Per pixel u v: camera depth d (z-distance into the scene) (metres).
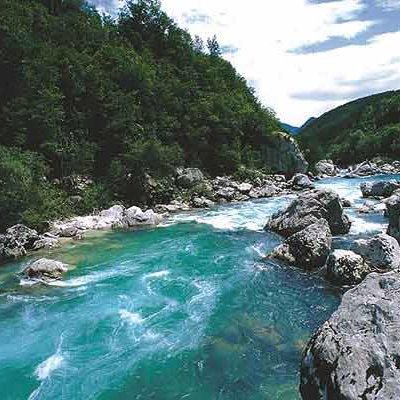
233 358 14.78
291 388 12.96
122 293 20.86
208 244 28.83
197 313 18.27
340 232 29.44
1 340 16.81
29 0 68.12
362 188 47.50
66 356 15.43
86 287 21.92
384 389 8.83
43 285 22.52
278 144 71.25
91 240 31.48
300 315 17.75
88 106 51.16
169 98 60.88
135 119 52.88
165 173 48.31
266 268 23.30
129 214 37.06
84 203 41.38
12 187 32.09
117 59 58.09
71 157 44.12
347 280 20.20
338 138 160.00
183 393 13.09
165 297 20.09
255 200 49.47
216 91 74.75
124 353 15.41
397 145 110.56
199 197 47.91
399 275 11.84
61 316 18.67
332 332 10.50
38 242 29.97
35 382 13.95
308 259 22.77
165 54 77.31
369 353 9.51
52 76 47.97
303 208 29.67
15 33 46.03
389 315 10.20
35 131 43.50
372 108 157.00
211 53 91.06
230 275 22.55
